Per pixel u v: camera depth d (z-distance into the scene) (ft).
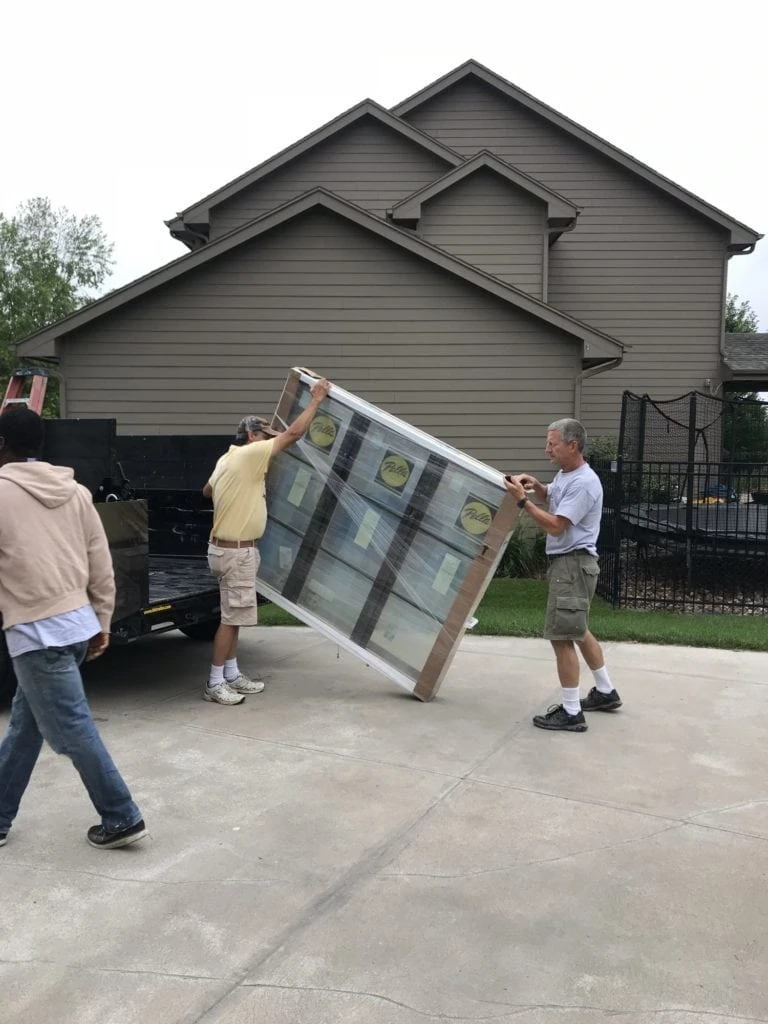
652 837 11.73
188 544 24.31
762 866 10.92
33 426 10.92
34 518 10.56
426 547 17.71
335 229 39.50
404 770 14.16
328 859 11.04
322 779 13.73
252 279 39.81
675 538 31.14
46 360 40.96
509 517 16.94
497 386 39.37
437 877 10.60
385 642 18.17
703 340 51.70
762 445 45.65
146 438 24.32
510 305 39.01
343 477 18.37
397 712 17.35
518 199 47.47
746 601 30.17
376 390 39.83
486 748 15.26
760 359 52.31
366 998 8.23
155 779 13.67
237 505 17.42
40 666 10.53
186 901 9.98
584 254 51.96
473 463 17.15
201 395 40.11
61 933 9.30
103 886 10.30
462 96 52.49
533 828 11.99
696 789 13.42
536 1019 7.95
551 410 39.24
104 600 11.49
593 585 16.22
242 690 18.56
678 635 23.70
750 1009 8.11
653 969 8.73
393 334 39.65
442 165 51.03
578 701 16.31
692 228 51.47
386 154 51.29
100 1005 8.09
